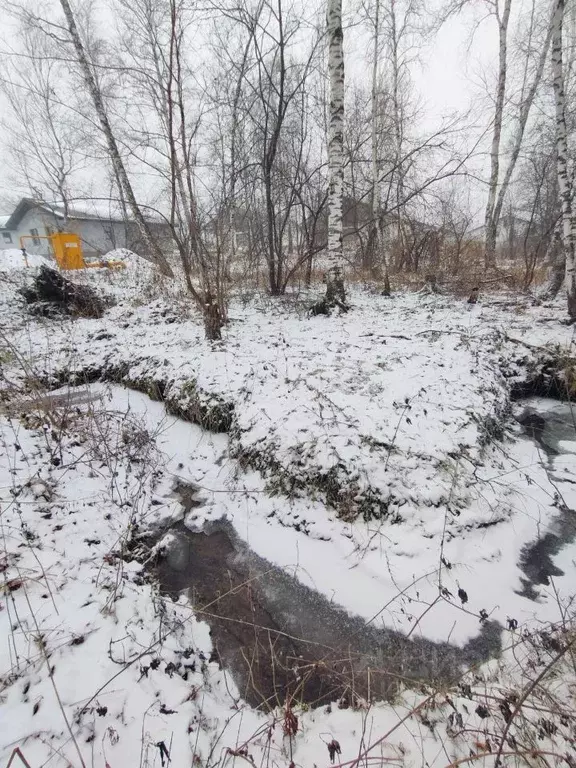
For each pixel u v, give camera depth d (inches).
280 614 98.0
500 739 64.7
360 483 121.0
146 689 73.9
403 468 123.4
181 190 231.9
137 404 202.2
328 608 98.3
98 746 63.2
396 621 92.7
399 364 189.0
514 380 210.5
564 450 160.1
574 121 331.9
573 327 239.0
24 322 282.8
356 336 239.1
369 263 495.8
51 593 88.0
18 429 146.6
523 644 84.0
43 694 68.2
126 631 84.0
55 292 326.0
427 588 98.4
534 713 69.1
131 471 144.7
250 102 308.5
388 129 465.7
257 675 83.5
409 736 68.8
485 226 495.8
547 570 104.6
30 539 101.7
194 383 188.5
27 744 60.9
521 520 119.0
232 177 240.2
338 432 136.9
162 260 364.5
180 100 178.2
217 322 235.8
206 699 76.6
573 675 75.6
